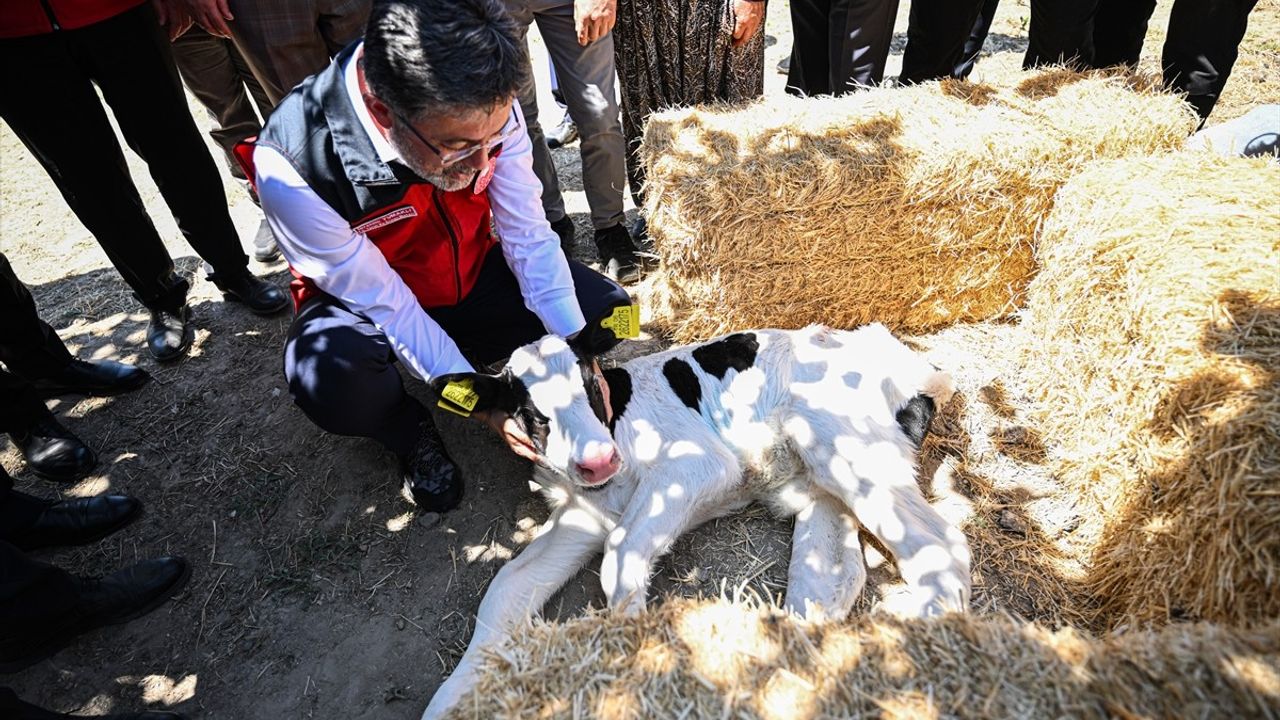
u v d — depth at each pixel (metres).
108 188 3.62
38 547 3.20
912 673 1.83
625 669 1.94
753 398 3.24
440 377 2.62
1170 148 3.76
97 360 4.16
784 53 7.01
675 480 2.96
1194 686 1.65
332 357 2.75
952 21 4.45
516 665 1.98
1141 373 2.64
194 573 3.13
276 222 2.59
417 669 2.74
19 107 3.26
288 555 3.17
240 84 4.52
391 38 1.95
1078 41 4.51
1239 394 2.24
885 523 2.74
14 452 3.73
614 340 2.86
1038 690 1.74
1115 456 2.79
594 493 3.08
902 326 4.06
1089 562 2.83
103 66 3.36
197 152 3.78
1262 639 1.72
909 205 3.58
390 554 3.15
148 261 3.94
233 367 4.12
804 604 2.67
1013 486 3.18
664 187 3.65
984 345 3.91
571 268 3.30
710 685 1.86
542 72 7.14
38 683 2.80
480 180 2.69
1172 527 2.39
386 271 2.72
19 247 5.32
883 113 3.86
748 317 3.87
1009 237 3.76
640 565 2.76
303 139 2.47
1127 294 2.83
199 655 2.85
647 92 4.44
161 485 3.51
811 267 3.71
